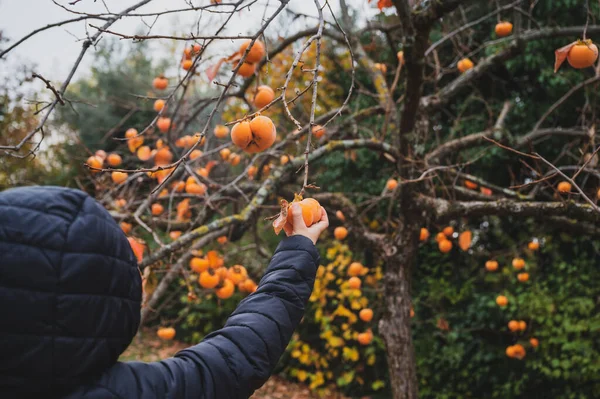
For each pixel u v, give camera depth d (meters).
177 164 1.37
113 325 0.83
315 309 6.38
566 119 5.31
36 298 0.74
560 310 4.77
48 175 7.65
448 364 5.29
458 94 5.96
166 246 2.63
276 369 6.82
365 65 4.13
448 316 5.43
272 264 1.10
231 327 0.97
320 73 6.26
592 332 4.56
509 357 4.96
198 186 3.40
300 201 1.20
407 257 3.61
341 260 5.76
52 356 0.76
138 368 0.86
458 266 5.73
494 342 5.16
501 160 5.28
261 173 4.49
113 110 8.37
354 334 5.77
